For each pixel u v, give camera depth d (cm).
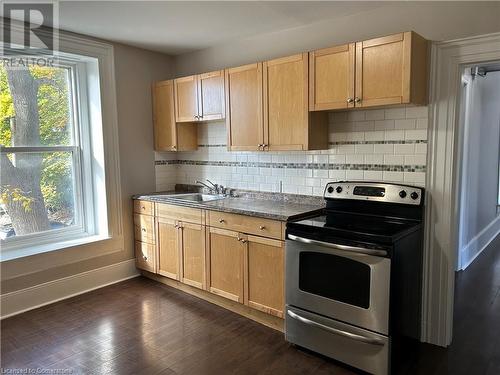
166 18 298
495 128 542
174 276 356
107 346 262
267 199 352
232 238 301
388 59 240
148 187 409
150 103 404
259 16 293
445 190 254
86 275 360
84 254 355
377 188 274
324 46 305
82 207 375
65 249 340
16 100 328
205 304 332
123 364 240
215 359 247
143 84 395
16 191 332
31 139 339
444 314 261
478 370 235
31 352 255
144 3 267
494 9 230
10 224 330
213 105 347
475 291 360
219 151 389
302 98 283
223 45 373
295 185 332
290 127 293
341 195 291
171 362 243
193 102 364
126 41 362
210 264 321
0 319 304
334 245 231
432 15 252
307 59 278
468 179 420
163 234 362
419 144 262
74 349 258
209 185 404
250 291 293
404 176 270
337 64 263
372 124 283
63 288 344
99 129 364
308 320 248
